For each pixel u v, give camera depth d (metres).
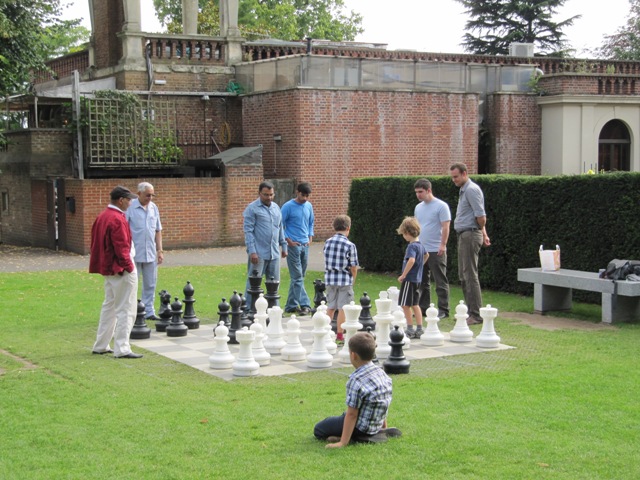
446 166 29.44
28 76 28.00
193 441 6.99
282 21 59.25
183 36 30.36
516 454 6.62
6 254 24.70
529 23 56.50
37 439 7.08
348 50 33.72
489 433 7.16
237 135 30.52
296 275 13.98
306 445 6.87
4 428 7.43
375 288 17.28
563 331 12.25
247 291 13.48
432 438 7.01
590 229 14.82
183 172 28.02
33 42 26.92
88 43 33.53
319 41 36.09
